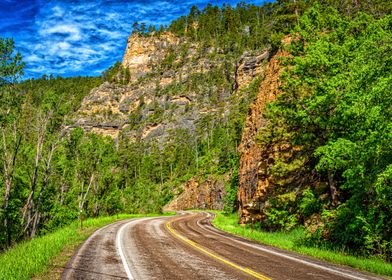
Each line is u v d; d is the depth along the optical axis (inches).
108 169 1644.9
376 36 538.9
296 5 1670.8
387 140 447.5
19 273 302.5
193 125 5728.3
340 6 1203.9
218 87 6190.9
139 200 2345.0
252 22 7249.0
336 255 451.5
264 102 1162.6
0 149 1027.9
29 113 1055.0
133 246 532.4
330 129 661.3
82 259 405.1
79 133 1499.8
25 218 1206.9
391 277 332.5
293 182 825.5
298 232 709.9
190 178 3563.0
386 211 487.8
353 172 496.4
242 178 1204.5
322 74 658.2
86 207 1601.9
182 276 313.7
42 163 1156.5
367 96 458.9
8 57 896.3
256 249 520.1
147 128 6235.2
